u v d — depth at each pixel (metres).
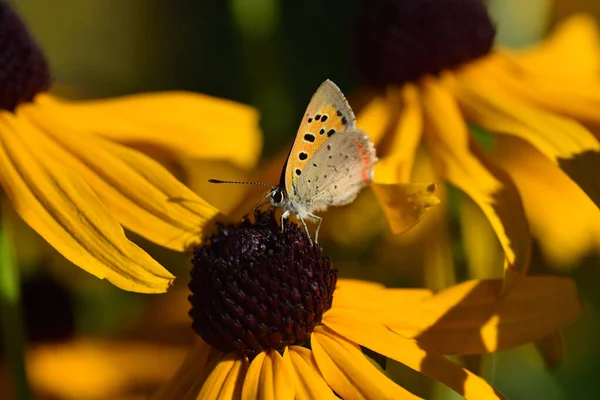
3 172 0.28
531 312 0.27
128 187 0.28
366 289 0.28
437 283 0.31
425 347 0.27
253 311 0.27
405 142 0.30
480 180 0.29
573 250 0.31
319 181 0.28
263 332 0.27
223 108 0.31
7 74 0.29
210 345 0.27
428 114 0.30
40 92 0.29
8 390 0.31
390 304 0.28
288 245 0.27
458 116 0.30
